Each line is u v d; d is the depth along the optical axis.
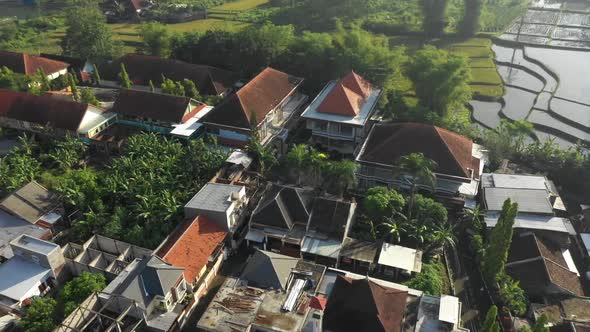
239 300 54.38
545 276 59.59
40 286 58.66
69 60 121.88
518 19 164.75
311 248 63.25
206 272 61.09
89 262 63.44
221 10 181.38
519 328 53.44
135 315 51.94
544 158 84.19
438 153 74.88
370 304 50.47
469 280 63.25
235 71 116.25
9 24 165.50
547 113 104.94
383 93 100.19
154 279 52.94
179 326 54.69
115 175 74.62
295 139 93.56
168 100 91.00
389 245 64.56
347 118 86.50
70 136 86.19
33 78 107.06
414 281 59.56
